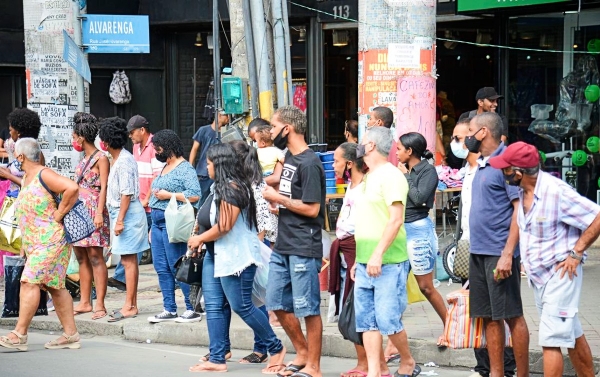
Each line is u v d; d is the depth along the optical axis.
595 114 14.66
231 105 11.12
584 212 6.94
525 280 11.95
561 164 15.03
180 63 19.41
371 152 7.84
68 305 9.83
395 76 11.65
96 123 11.08
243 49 12.51
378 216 7.77
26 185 9.56
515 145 7.02
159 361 9.30
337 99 17.39
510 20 15.16
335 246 8.74
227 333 9.12
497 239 7.46
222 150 8.45
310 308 8.16
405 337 7.96
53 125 13.93
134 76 19.28
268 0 10.93
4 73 18.67
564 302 7.05
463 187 8.44
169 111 19.45
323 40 17.22
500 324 7.61
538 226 7.05
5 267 11.29
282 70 10.85
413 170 9.01
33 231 9.54
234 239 8.45
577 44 14.71
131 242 10.86
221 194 8.34
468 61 17.23
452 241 12.26
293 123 8.18
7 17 18.41
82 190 10.99
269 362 8.73
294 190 8.17
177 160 10.47
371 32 11.68
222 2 17.83
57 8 13.76
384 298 7.75
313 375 8.29
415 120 11.70
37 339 10.53
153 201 10.47
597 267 12.71
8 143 13.31
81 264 11.26
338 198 14.15
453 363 8.82
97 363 9.11
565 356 8.30
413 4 11.61
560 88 14.92
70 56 11.99
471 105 17.34
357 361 9.28
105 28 12.40
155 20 18.58
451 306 8.00
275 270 8.30
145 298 12.30
